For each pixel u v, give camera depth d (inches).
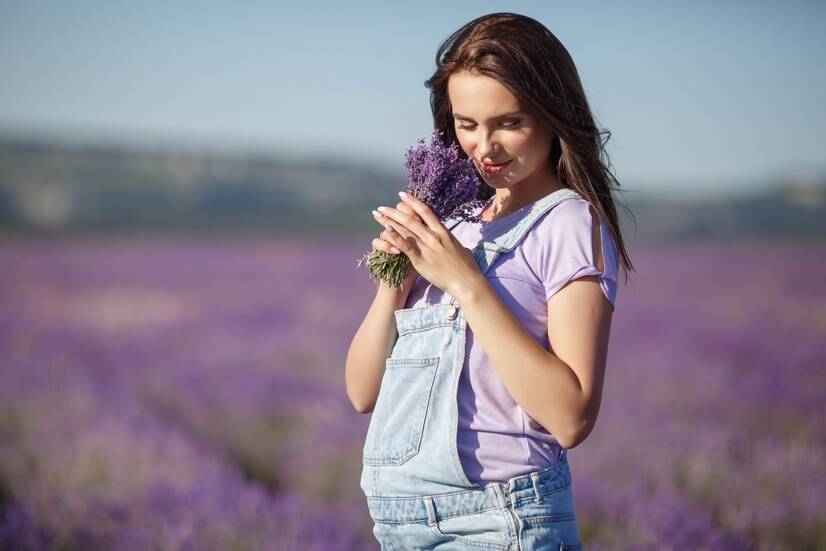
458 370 76.4
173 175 3848.4
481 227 83.7
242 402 332.8
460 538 75.7
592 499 192.4
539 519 74.6
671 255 1679.4
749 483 218.1
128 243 1840.6
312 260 1381.6
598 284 75.3
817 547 189.2
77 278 989.8
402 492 77.7
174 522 182.2
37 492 209.8
